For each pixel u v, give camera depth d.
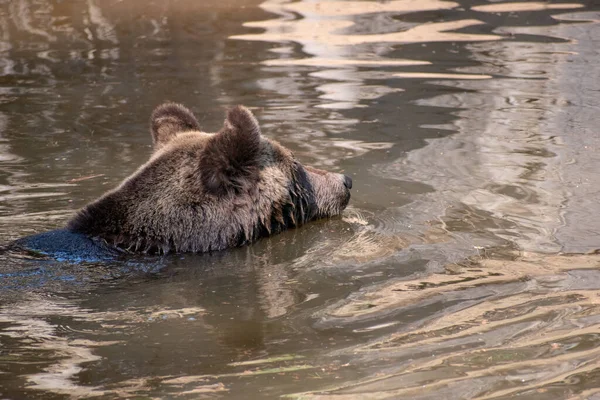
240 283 19.41
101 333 16.52
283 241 22.61
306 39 46.53
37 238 21.30
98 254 20.92
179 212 21.67
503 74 39.06
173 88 37.66
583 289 18.12
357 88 37.31
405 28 48.44
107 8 55.25
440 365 14.79
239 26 49.84
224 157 21.77
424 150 29.34
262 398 13.81
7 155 29.03
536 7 53.22
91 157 28.83
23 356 15.44
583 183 25.61
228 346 15.85
